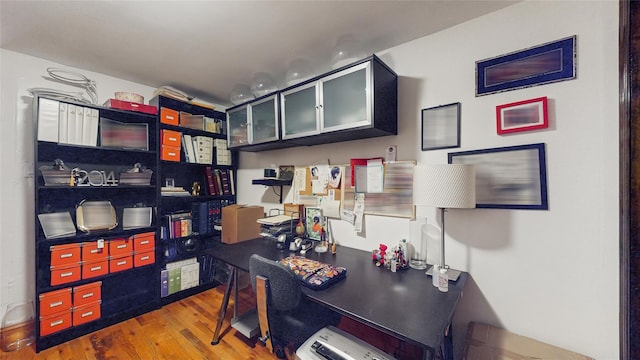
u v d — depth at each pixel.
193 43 1.80
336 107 1.72
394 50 1.83
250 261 1.41
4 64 1.87
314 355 1.15
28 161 1.97
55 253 1.82
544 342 1.30
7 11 1.43
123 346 1.79
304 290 1.27
